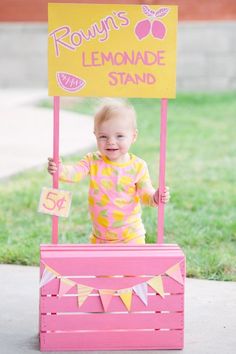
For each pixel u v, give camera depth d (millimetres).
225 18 20781
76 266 4773
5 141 12781
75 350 4836
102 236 5336
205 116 16188
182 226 7805
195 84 20734
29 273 6484
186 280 6348
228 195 9203
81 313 4812
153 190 5266
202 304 5758
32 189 9344
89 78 5066
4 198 8922
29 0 20688
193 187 9586
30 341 4992
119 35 5055
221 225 7902
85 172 5297
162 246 5016
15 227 7852
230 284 6266
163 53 5074
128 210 5301
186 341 5031
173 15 5059
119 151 5254
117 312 4832
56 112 5074
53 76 5047
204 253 6918
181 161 11297
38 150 12031
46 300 4777
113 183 5273
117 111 5223
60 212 5082
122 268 4797
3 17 20781
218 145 12773
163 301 4844
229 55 20594
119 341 4852
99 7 5027
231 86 20703
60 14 5020
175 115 16312
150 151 12023
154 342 4875
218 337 5105
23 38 20562
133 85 5094
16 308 5598
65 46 5035
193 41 20578
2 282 6219
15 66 20656
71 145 12375
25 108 16500
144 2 20531
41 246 4984
